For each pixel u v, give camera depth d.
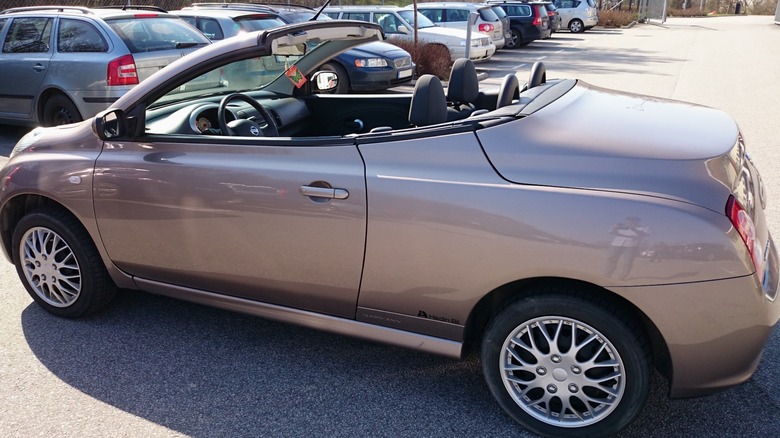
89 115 6.73
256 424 2.64
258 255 2.87
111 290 3.47
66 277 3.40
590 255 2.23
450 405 2.77
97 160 3.13
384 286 2.64
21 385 2.91
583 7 28.09
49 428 2.62
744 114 8.87
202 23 8.91
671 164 2.26
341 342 3.29
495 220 2.35
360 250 2.62
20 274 3.54
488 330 2.54
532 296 2.41
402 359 3.13
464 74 3.44
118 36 6.59
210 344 3.27
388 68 9.81
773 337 3.22
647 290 2.19
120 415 2.70
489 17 16.78
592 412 2.46
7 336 3.33
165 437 2.56
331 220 2.64
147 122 3.38
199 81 3.85
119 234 3.18
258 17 9.40
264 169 2.75
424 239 2.48
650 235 2.16
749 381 2.87
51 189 3.24
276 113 3.88
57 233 3.32
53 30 6.89
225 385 2.92
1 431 2.59
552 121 2.56
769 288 2.29
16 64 7.08
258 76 4.16
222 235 2.91
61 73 6.75
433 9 16.66
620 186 2.24
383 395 2.84
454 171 2.45
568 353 2.41
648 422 2.62
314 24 3.10
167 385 2.91
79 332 3.38
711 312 2.17
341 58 9.63
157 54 6.82
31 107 7.15
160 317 3.55
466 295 2.49
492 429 2.61
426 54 12.80
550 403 2.55
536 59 16.98
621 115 2.72
